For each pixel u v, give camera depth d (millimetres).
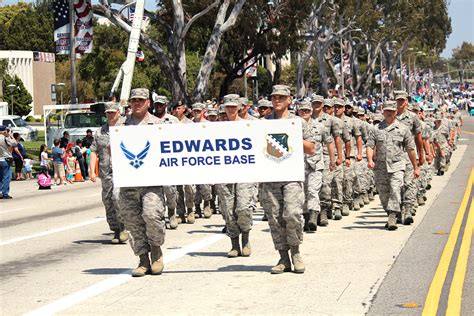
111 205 17656
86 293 12391
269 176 12922
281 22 62312
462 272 13289
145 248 13602
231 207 15039
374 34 117000
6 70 115188
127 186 13148
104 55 94312
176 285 12781
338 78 114312
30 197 32031
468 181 31969
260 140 12891
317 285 12461
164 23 54969
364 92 126750
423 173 23344
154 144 13047
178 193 20734
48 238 19109
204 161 13031
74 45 49844
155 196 13234
